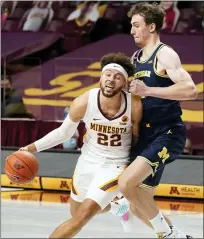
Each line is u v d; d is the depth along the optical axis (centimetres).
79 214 484
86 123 514
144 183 523
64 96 1252
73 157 964
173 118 520
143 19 517
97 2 1331
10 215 701
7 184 887
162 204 795
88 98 504
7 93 1177
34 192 859
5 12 1339
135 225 655
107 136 508
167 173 867
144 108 517
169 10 1270
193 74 1200
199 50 1203
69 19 1321
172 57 505
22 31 1310
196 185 823
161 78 511
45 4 1359
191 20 1264
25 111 1184
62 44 1291
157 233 540
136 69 527
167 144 511
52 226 644
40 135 1077
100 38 1284
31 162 523
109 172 506
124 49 1269
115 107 501
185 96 496
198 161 925
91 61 1269
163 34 1227
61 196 831
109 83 488
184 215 728
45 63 1273
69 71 1267
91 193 494
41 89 1257
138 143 526
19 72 1269
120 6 1306
